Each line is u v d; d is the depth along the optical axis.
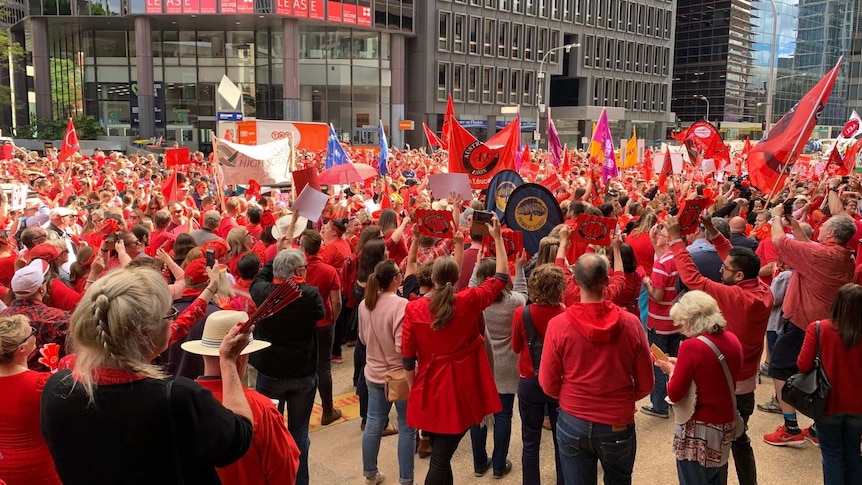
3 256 6.02
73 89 50.62
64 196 13.23
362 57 51.72
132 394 2.15
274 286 4.71
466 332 4.29
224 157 11.16
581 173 20.98
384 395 4.92
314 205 6.12
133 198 12.11
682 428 3.96
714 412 3.87
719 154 17.50
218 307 4.59
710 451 3.88
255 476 2.87
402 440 4.80
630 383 3.80
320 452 5.71
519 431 6.23
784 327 5.66
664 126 78.62
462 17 56.50
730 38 88.19
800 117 8.37
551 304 4.49
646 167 22.83
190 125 49.97
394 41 52.78
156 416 2.15
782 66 95.19
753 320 4.50
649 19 74.25
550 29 63.88
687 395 3.90
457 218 6.45
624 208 11.34
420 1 54.19
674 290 6.07
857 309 4.09
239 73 49.97
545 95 63.97
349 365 8.02
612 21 70.06
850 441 4.29
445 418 4.23
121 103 50.12
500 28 59.56
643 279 6.17
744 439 4.57
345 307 7.97
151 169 19.62
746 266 4.56
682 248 4.78
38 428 3.18
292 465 3.02
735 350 3.90
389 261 4.87
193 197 14.68
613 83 71.62
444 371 4.26
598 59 69.56
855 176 16.44
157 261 4.99
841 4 89.62
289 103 48.34
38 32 46.81
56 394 2.20
